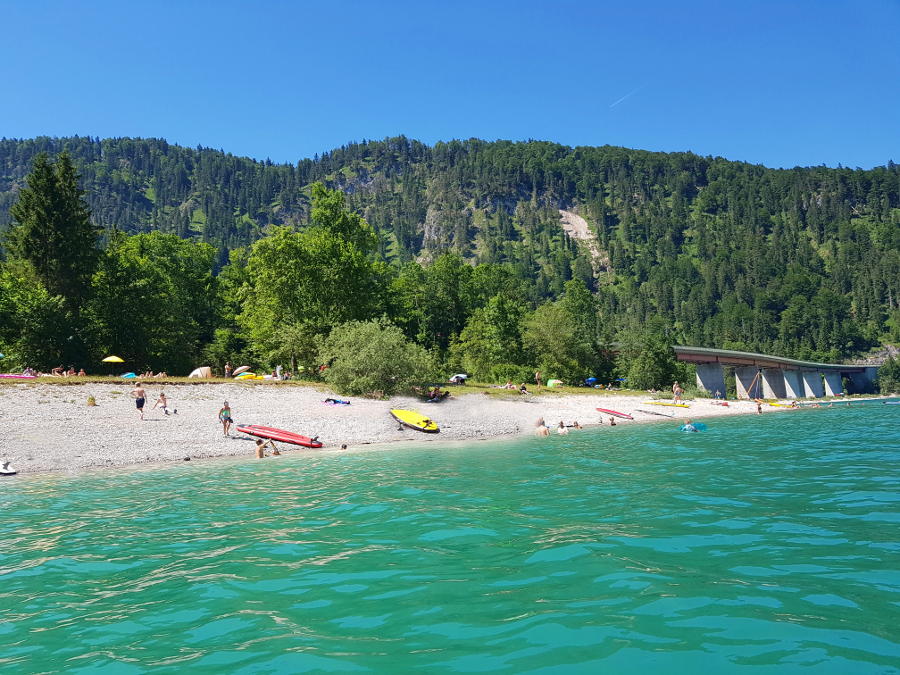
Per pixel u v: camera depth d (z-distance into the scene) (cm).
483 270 11169
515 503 1375
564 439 3028
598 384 8569
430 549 992
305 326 5256
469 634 641
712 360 9900
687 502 1346
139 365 5600
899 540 992
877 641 604
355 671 558
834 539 1004
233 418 3161
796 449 2423
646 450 2478
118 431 2664
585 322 9869
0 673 577
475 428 3400
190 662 589
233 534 1138
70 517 1329
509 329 7606
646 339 8381
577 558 917
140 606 759
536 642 616
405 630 657
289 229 5828
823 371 12450
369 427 3184
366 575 860
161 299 5894
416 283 9800
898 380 14962
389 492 1550
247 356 6750
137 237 6969
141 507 1428
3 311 4650
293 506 1397
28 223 5131
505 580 823
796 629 637
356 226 6562
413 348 4381
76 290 5300
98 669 579
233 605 752
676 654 581
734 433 3328
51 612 746
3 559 995
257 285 5847
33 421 2700
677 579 808
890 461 1994
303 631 662
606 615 685
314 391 4209
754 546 969
